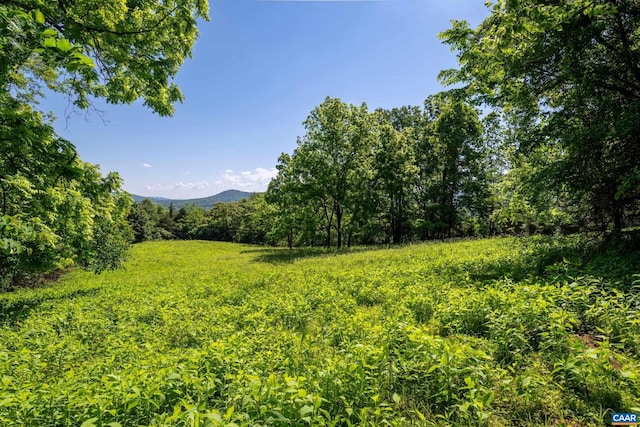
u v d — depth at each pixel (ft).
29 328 26.86
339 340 17.97
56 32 7.68
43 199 18.65
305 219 108.78
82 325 26.43
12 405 10.72
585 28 24.66
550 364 12.93
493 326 15.70
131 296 39.96
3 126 12.57
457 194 106.73
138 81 23.00
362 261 50.47
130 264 95.20
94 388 11.50
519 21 17.11
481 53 25.94
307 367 13.76
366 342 15.64
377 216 113.60
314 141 105.50
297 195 103.14
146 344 18.90
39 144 13.39
